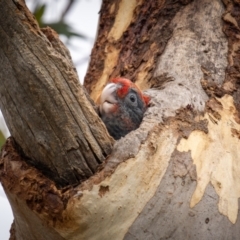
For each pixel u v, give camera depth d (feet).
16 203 20.20
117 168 20.15
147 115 22.40
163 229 20.84
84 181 19.86
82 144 19.80
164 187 20.98
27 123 19.58
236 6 28.12
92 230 19.94
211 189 21.86
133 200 20.35
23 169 20.01
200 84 25.08
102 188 19.85
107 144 20.30
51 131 19.54
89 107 19.83
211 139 22.82
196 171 21.83
